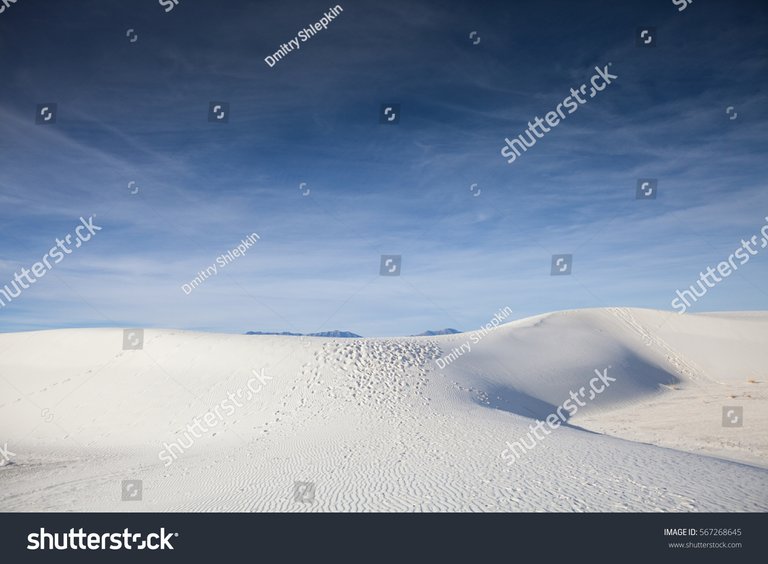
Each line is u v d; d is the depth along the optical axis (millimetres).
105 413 30766
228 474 16703
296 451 19297
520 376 35844
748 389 37500
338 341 36938
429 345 38125
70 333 43688
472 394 28750
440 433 20250
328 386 29312
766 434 23406
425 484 13461
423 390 28172
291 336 39031
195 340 38719
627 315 57500
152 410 30172
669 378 43375
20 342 43750
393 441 19391
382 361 32469
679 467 14516
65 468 21359
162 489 15828
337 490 13445
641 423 27922
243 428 25812
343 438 20750
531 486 12883
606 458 15719
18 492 17344
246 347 36438
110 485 17125
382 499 12422
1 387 35594
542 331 48500
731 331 51844
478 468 14828
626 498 11789
